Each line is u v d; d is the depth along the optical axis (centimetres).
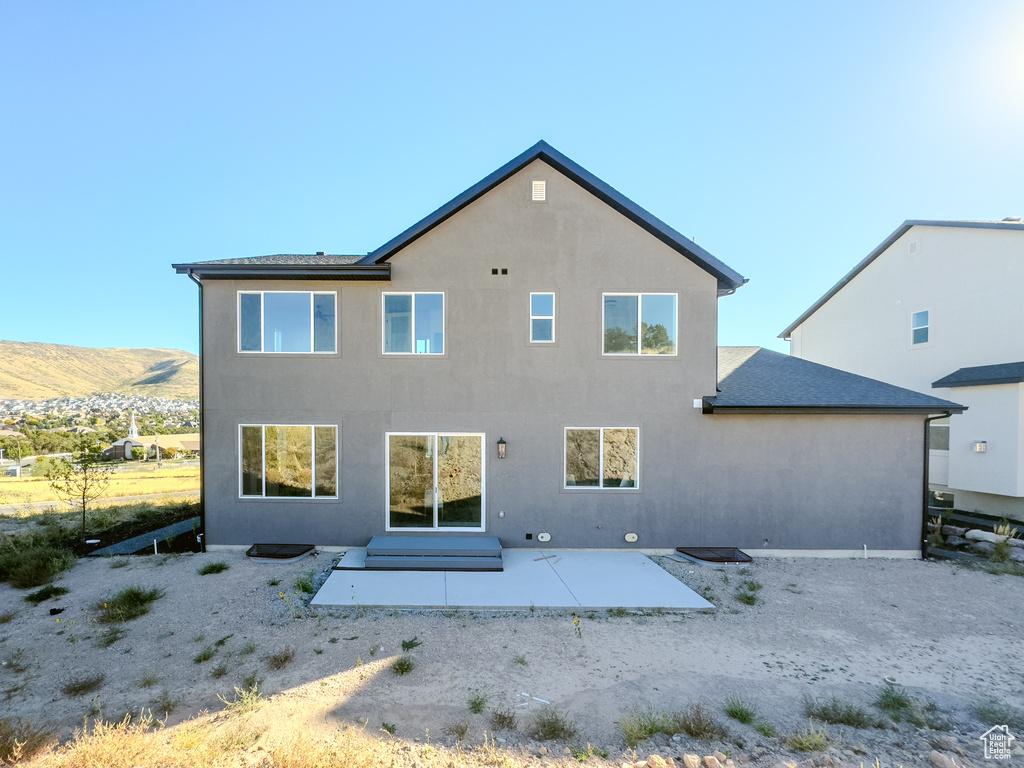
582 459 1105
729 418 1109
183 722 479
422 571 955
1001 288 1508
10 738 425
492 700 530
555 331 1107
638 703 530
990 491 1445
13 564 921
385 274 1088
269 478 1098
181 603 795
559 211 1112
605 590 869
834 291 2169
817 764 425
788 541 1100
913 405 1072
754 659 639
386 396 1100
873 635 714
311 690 543
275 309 1103
